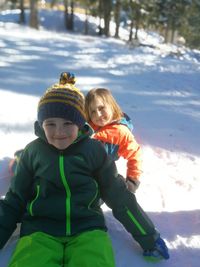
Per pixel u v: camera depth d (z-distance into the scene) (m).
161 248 1.13
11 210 1.15
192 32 11.02
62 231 1.10
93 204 1.17
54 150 1.14
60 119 1.13
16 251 1.04
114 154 1.46
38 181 1.15
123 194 1.16
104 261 1.00
